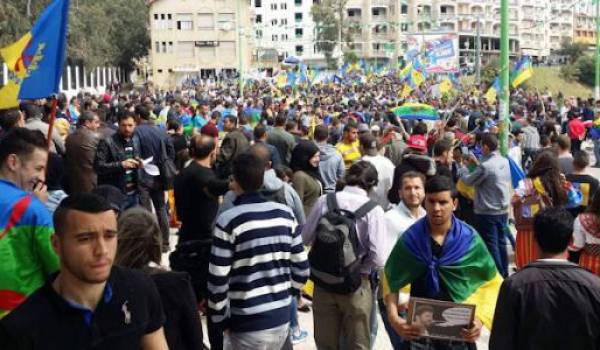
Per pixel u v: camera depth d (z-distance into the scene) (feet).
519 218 26.86
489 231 30.55
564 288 13.01
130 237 12.94
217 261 15.94
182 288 13.16
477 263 15.67
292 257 16.61
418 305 14.87
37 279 12.57
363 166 19.44
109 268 9.70
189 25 291.38
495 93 69.56
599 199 20.56
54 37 20.11
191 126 59.36
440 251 15.69
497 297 14.25
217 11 291.58
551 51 339.16
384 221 18.94
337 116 68.18
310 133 59.57
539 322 13.02
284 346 16.56
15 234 12.42
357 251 18.56
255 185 16.35
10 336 9.29
